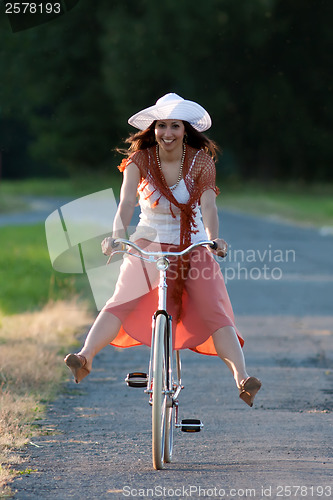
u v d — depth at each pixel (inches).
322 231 3075.8
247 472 527.5
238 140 6973.4
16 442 599.8
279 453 574.2
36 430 642.2
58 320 1155.3
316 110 6697.8
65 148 7096.5
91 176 7130.9
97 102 6860.2
